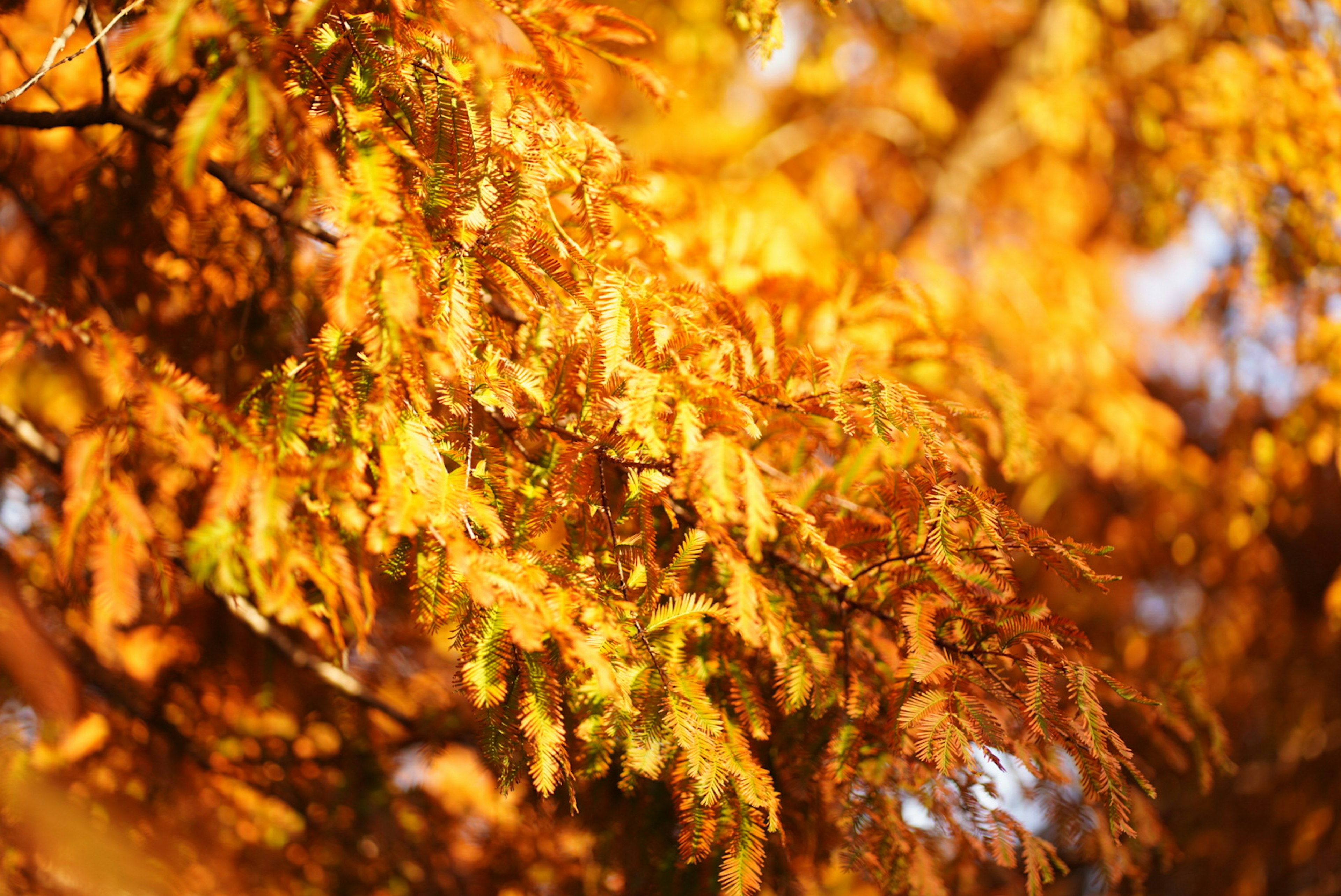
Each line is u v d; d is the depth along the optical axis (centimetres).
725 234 229
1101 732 192
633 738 194
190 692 247
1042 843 202
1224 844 511
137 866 217
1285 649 523
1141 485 532
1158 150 380
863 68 521
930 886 201
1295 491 387
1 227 257
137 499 184
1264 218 307
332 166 185
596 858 214
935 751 191
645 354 193
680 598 196
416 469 188
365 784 249
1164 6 489
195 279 221
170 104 213
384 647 260
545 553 194
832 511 206
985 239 570
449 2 190
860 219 614
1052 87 513
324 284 184
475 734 241
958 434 204
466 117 191
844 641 203
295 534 185
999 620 195
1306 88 307
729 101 575
